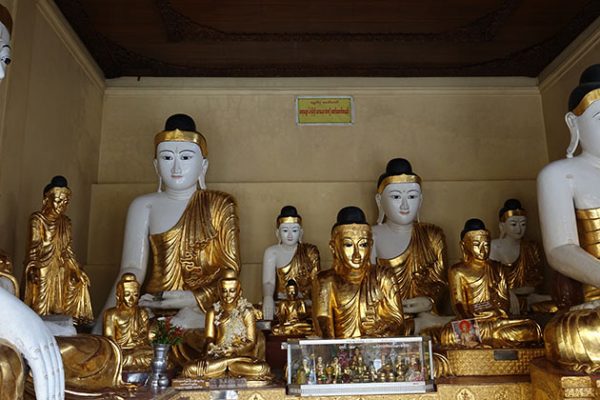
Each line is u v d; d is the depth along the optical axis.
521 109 7.89
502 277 5.25
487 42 7.31
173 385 4.06
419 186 6.48
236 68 7.73
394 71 7.83
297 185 7.38
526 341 4.57
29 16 5.49
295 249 6.49
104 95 7.72
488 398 3.98
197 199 6.12
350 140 7.73
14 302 2.71
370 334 4.45
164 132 6.12
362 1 6.60
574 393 3.42
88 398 3.32
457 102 7.90
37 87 5.75
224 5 6.61
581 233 4.60
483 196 7.42
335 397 3.92
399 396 3.94
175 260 5.89
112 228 7.17
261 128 7.72
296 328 5.39
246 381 4.09
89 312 4.95
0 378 2.47
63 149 6.40
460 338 4.66
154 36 7.07
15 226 5.25
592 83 4.73
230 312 4.46
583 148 4.82
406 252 6.38
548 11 6.66
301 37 7.18
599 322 3.73
